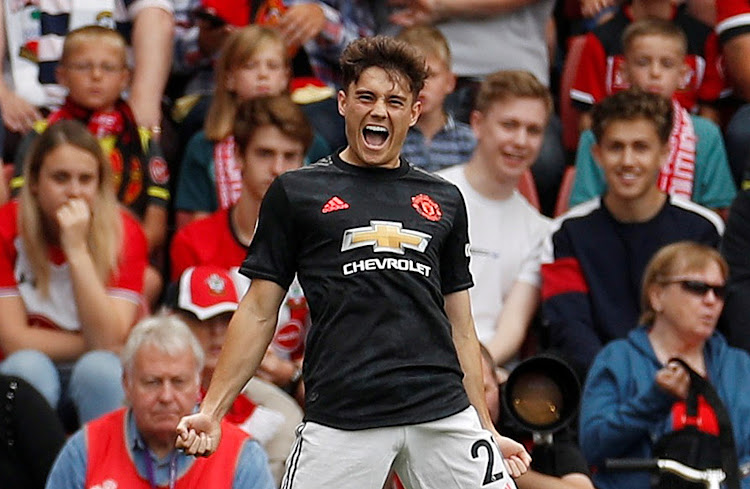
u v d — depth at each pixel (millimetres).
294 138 25172
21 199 24234
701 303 22719
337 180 15133
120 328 23766
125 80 27844
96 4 29844
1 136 28312
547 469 20484
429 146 28016
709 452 20375
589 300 25438
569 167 30016
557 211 28641
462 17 31359
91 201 24141
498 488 14789
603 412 22438
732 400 22719
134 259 24469
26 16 29906
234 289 23203
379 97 14938
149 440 20078
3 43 30188
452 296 15477
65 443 21562
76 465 20047
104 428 20266
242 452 20250
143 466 20000
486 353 21234
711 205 28266
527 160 26203
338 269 14820
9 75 30297
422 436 14766
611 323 25188
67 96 27656
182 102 30188
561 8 34719
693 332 22812
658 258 23203
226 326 22875
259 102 25422
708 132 28500
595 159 26172
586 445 22422
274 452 22188
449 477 14766
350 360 14703
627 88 29156
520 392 19906
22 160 27203
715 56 30812
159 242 27641
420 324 14820
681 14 31281
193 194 28125
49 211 24062
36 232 24141
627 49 29094
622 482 22031
